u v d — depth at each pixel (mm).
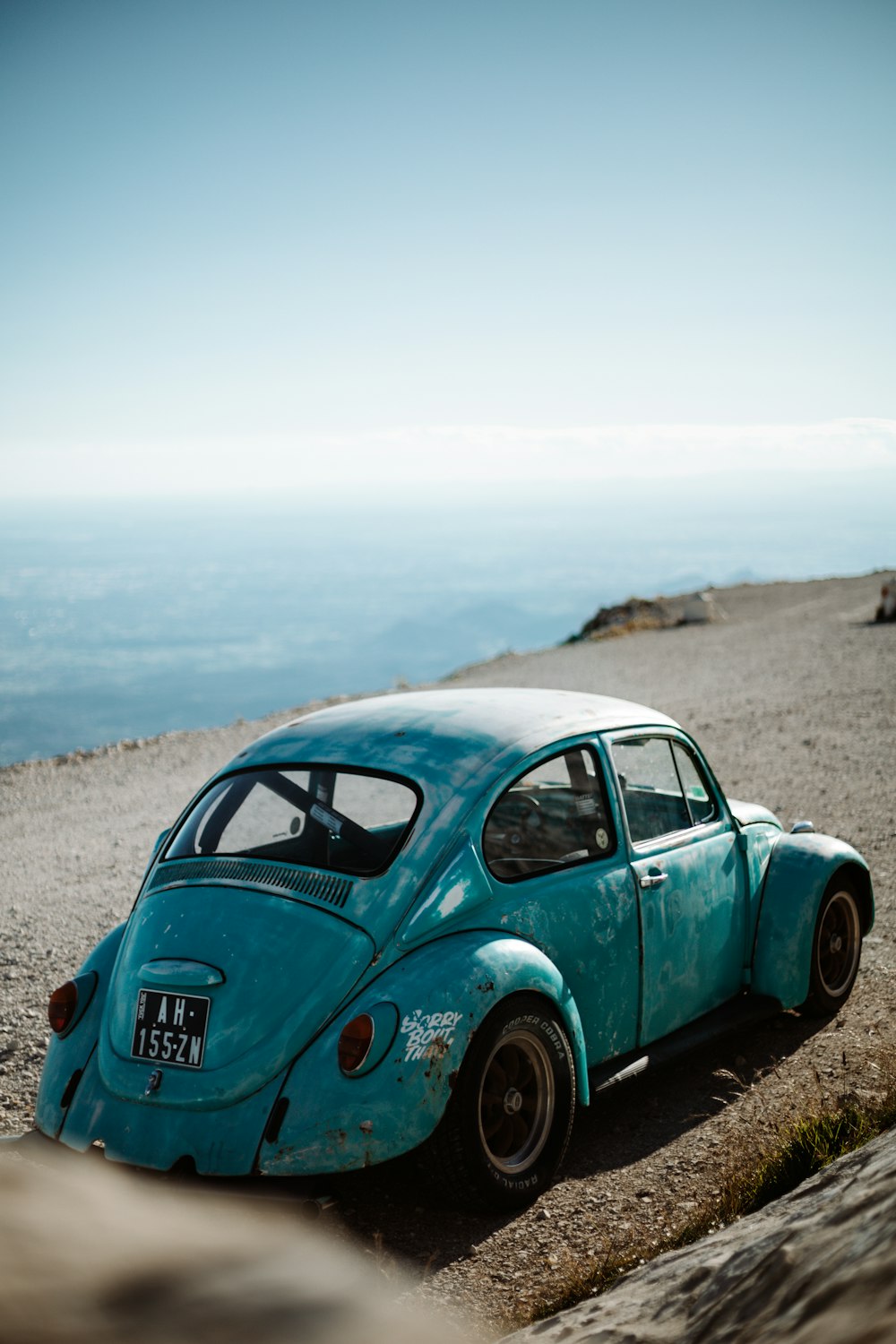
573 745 4496
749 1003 5156
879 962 6219
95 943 7234
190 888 4020
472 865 3924
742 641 28000
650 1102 4621
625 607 40719
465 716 4535
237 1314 1022
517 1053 3818
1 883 9156
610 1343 2033
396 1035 3451
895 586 29984
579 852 4387
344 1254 3352
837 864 5387
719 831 5172
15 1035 5574
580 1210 3729
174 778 14508
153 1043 3631
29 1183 1105
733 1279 2045
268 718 19578
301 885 3859
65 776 15023
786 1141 3873
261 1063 3473
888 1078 4629
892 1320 1405
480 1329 2928
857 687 18672
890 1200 1937
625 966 4422
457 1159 3527
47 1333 909
